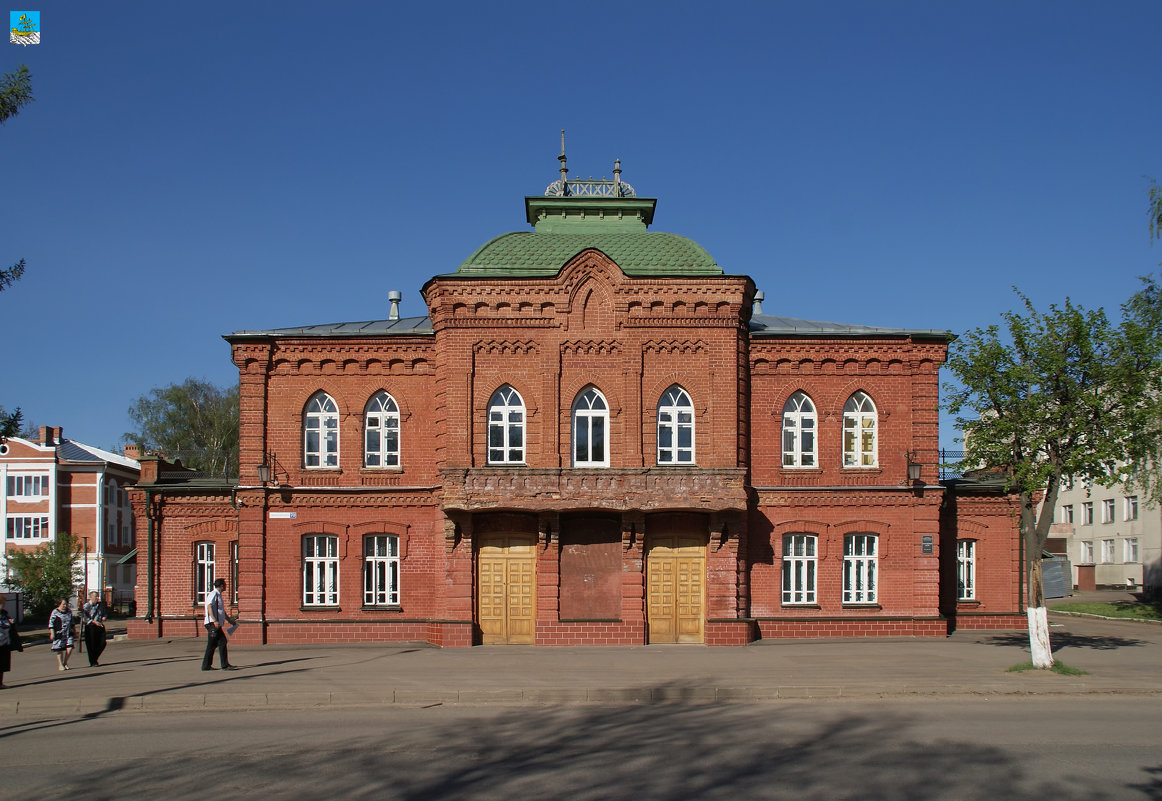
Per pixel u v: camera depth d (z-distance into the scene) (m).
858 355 34.53
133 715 20.41
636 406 32.69
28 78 24.66
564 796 13.23
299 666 27.25
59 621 28.00
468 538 32.47
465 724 18.73
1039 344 26.86
